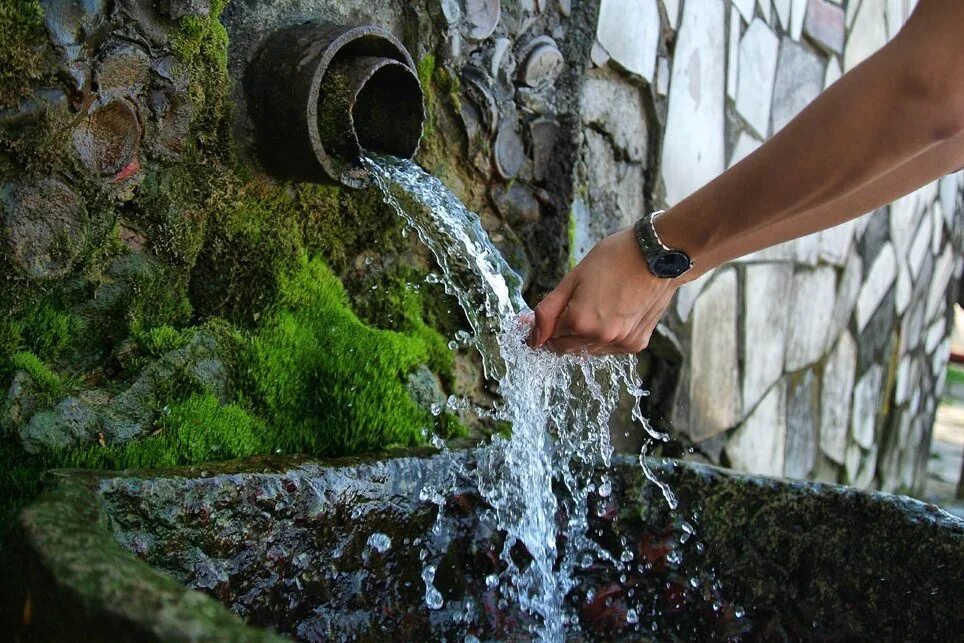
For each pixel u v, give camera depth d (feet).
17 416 3.53
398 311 5.06
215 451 4.03
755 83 8.45
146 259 3.98
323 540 3.79
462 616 4.17
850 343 11.09
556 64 5.68
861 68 2.84
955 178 14.11
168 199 3.99
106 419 3.76
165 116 3.88
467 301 4.86
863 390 11.64
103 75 3.61
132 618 1.90
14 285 3.53
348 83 4.17
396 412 4.67
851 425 11.40
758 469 9.23
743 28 8.15
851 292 10.86
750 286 8.68
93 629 1.96
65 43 3.45
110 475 3.23
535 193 5.74
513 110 5.49
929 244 13.25
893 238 11.81
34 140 3.44
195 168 4.09
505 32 5.41
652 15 6.72
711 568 4.23
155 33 3.78
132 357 3.92
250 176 4.32
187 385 4.04
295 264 4.53
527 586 4.34
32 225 3.51
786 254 9.25
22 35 3.35
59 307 3.74
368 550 3.94
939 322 14.60
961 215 14.79
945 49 2.62
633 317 3.70
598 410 5.76
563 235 5.83
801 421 10.10
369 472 3.98
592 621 4.32
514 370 4.31
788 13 8.95
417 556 4.11
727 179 3.24
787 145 3.01
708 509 4.28
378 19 4.81
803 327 9.85
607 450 4.62
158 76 3.82
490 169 5.40
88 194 3.68
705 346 8.00
